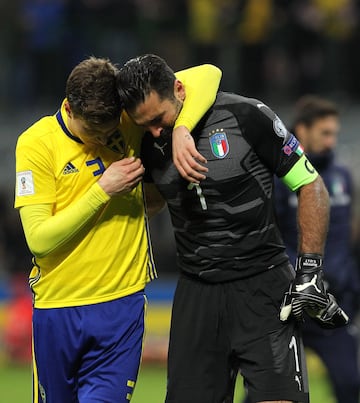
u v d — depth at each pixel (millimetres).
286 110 51781
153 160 16484
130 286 16781
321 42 52125
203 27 51656
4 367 43094
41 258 16422
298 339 16406
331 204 23422
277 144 16016
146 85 15289
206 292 16594
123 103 15578
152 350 43438
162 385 36375
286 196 22562
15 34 53344
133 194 16625
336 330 23156
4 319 44969
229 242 16281
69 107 15688
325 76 52438
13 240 51188
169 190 16422
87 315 16609
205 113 16031
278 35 51938
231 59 52062
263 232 16312
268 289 16359
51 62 53156
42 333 16891
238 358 16578
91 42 52000
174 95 15625
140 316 16875
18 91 53812
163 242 52781
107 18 51688
